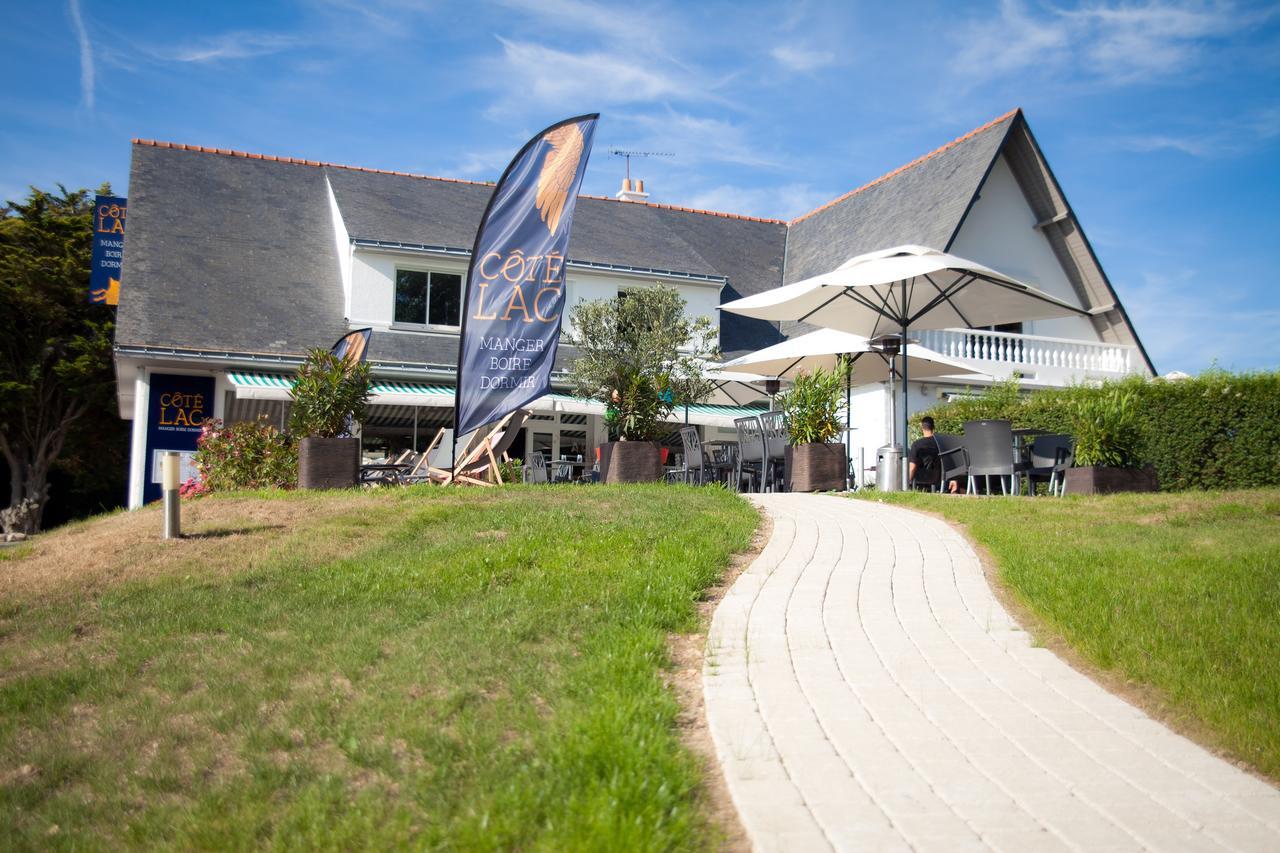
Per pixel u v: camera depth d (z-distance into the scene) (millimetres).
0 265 37125
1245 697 6551
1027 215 32562
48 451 41125
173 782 5840
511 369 16047
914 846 4656
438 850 4758
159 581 9695
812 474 17391
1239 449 18094
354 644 7672
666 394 17672
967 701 6621
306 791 5480
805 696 6629
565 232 16156
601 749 5395
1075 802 5184
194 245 28562
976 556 10977
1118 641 7609
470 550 10562
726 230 38062
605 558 10133
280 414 26219
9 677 7516
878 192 35531
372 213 29422
